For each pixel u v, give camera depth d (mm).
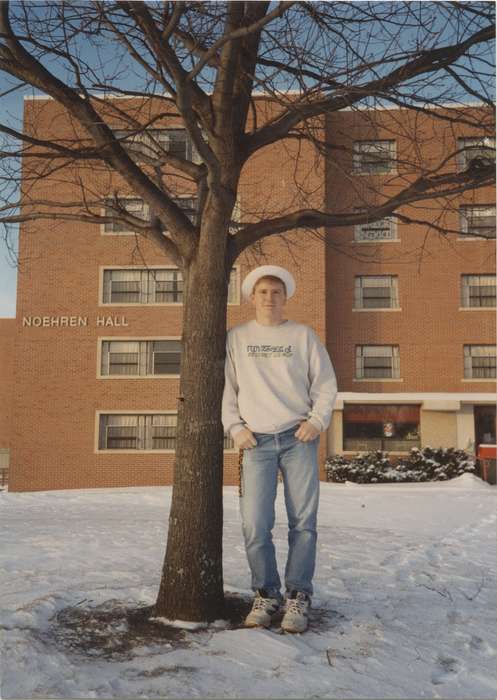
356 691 3229
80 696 3123
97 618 4453
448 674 3559
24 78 4812
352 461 24781
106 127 5008
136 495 18312
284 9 3799
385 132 14266
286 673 3420
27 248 25656
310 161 22781
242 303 24781
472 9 4859
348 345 26469
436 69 5098
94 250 25750
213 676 3377
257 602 4332
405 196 5105
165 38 4086
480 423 26156
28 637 3898
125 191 6852
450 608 4945
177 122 15344
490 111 5395
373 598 5262
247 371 4492
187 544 4516
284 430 4410
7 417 34219
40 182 25250
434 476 24156
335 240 26797
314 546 4395
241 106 5180
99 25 4848
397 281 26703
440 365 26312
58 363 25328
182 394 4746
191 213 6145
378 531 10375
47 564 6574
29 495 18438
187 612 4414
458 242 26438
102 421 25312
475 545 9125
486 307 26359
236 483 24516
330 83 5129
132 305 25609
